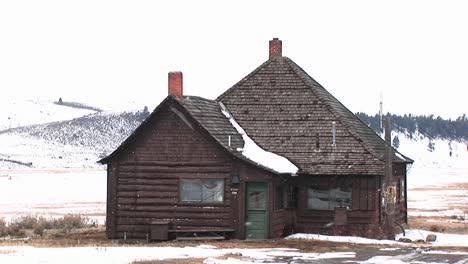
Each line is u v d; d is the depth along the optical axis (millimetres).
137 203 33219
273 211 32469
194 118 32688
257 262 24047
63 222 40688
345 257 25734
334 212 34062
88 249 26297
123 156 33500
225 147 32312
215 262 23406
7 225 39969
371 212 33562
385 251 27797
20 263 21719
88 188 92875
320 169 34031
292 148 35219
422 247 29516
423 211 55531
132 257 24219
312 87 37312
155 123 33250
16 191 84688
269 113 36719
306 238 32688
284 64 38312
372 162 33750
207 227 32625
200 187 32844
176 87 33406
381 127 41906
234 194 32438
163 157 33094
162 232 32156
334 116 35938
